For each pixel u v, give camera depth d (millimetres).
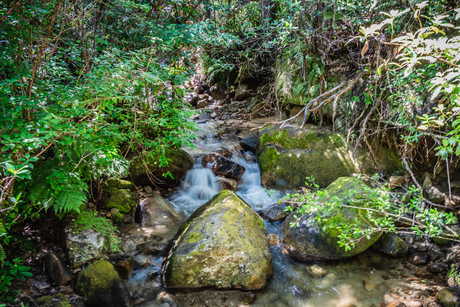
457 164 4113
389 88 4176
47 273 3117
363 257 3725
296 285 3352
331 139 5207
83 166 3400
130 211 4301
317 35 4672
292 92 5887
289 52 5602
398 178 4473
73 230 3432
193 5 5145
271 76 7512
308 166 5137
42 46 2949
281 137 5504
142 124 4070
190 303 3066
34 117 2855
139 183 4824
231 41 4992
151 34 4430
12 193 2986
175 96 4621
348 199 3662
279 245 3986
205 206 4082
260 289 3256
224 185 5281
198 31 4379
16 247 3238
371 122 4719
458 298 2869
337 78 5188
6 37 2959
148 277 3350
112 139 3584
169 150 4988
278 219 4473
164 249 3742
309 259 3730
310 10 4660
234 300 3121
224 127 7051
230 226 3486
